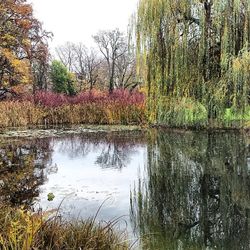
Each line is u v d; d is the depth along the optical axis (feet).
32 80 101.65
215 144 41.29
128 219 19.10
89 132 61.77
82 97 87.71
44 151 42.34
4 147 45.52
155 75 42.80
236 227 18.45
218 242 16.63
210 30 40.11
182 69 41.45
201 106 42.19
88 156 38.70
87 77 176.86
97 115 77.25
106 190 24.79
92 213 19.88
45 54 102.78
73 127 70.03
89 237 14.06
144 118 71.82
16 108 71.87
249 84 37.83
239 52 38.27
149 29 41.91
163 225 18.53
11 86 93.15
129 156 38.04
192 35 41.27
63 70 145.79
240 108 38.93
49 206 21.04
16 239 13.00
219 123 43.70
